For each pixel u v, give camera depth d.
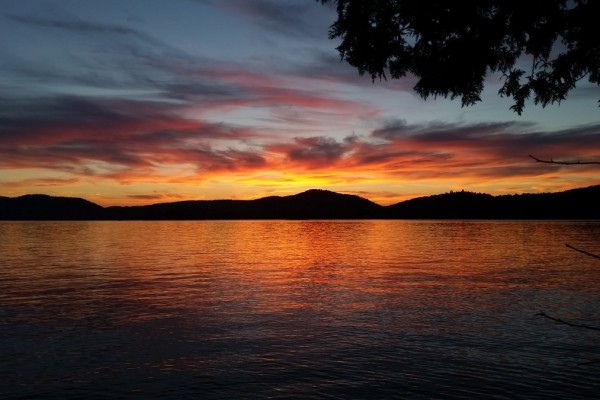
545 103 5.64
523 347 15.34
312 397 11.20
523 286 30.58
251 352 14.91
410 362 13.79
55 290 28.81
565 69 5.36
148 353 14.80
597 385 11.81
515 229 153.38
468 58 5.21
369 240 98.75
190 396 11.30
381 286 30.73
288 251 67.31
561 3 4.86
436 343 15.87
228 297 26.14
